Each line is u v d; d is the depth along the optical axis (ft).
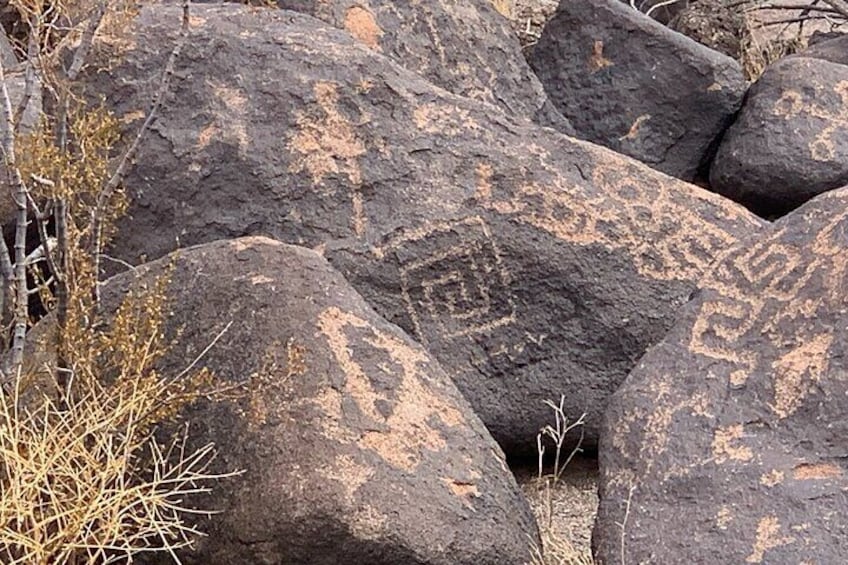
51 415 14.26
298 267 15.30
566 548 15.05
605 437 14.02
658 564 12.69
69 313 14.55
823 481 12.72
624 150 26.53
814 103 25.27
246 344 14.61
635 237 19.07
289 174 18.97
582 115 26.96
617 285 18.75
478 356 18.29
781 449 13.15
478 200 18.97
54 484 13.28
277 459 13.48
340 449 13.51
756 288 14.47
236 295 15.07
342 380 14.19
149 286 15.64
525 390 18.30
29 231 18.37
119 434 13.93
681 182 19.92
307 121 19.38
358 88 19.70
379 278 18.39
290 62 19.84
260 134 19.26
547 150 19.69
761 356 13.88
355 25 23.93
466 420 14.65
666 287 18.86
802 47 33.76
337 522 12.95
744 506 12.76
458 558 13.29
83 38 16.38
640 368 14.39
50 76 15.70
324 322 14.73
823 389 13.28
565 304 18.61
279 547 13.08
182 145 19.13
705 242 19.31
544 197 19.08
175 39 19.97
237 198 18.90
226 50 19.89
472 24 25.34
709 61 26.25
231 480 13.61
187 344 14.89
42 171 14.70
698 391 13.85
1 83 14.99
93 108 19.47
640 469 13.51
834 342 13.53
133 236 18.90
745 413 13.51
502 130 19.76
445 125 19.63
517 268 18.62
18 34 22.59
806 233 14.65
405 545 13.05
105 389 14.14
